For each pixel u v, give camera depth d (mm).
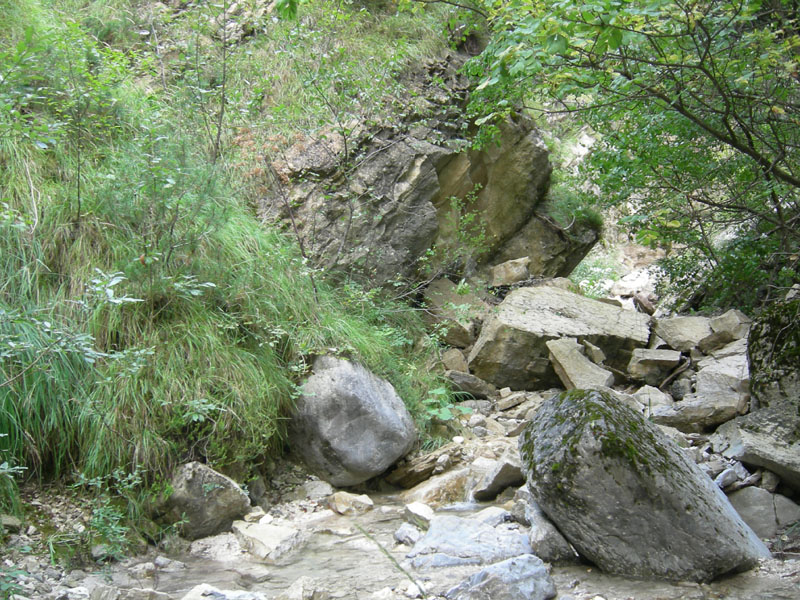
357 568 4238
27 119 5965
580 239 10289
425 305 8227
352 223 7578
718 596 3699
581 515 3982
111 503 4598
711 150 7754
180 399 4961
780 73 5457
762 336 5262
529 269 9906
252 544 4574
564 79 5387
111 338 5152
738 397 6137
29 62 5395
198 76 6945
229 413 5086
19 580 3846
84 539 4336
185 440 4953
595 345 7590
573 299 8062
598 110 7586
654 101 6121
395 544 4637
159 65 8008
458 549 4305
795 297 5688
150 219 5629
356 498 5379
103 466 4652
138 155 5992
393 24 9234
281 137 7559
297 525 5020
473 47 9836
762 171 6867
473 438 6500
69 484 4711
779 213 6797
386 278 7758
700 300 9914
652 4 4160
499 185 9562
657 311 11461
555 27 4207
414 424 6180
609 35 4156
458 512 5105
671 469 3996
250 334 5719
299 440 5676
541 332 7406
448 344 8000
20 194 5531
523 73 5336
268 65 8117
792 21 5527
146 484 4699
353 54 8523
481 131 8211
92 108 6500
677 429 6121
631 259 16344
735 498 4805
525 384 7551
